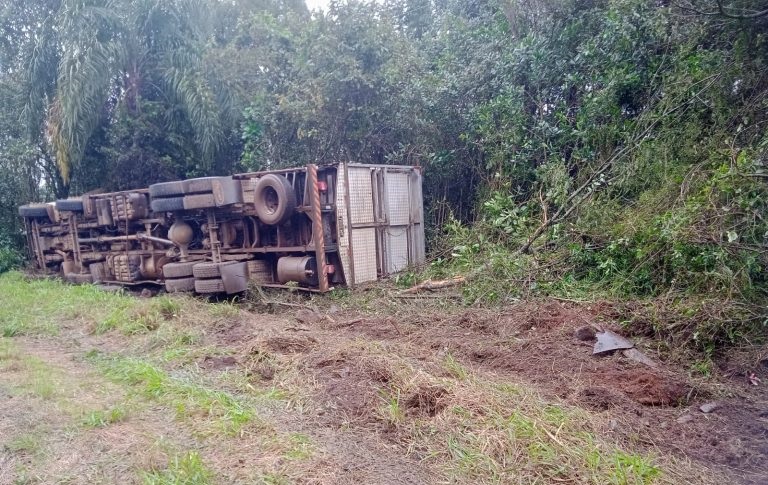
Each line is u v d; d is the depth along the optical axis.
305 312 7.88
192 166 15.59
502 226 8.98
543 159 9.87
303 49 12.59
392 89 12.03
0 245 16.30
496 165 10.39
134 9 14.84
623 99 9.30
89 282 12.07
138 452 3.56
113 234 12.20
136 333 7.04
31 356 6.12
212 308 8.08
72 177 16.05
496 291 7.27
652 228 6.51
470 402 4.05
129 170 15.19
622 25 8.98
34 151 16.25
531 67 10.30
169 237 10.23
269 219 8.88
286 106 12.47
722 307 5.24
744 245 5.59
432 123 11.37
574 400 4.27
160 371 5.25
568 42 10.33
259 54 14.27
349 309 7.92
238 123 15.12
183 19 15.41
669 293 5.91
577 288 6.99
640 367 4.80
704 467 3.40
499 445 3.47
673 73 8.42
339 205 8.76
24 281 12.97
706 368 4.79
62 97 13.80
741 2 7.10
